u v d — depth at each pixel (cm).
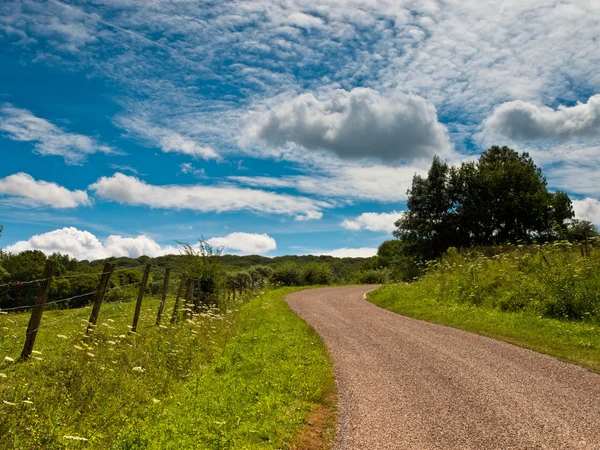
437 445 532
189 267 2150
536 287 1493
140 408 680
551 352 981
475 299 1716
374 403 700
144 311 1664
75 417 598
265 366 938
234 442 536
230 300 2472
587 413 612
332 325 1559
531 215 4312
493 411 638
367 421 622
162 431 568
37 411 580
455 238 4694
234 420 623
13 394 587
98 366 766
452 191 4738
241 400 714
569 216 4716
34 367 750
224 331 1390
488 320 1381
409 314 1762
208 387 798
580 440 526
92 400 668
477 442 536
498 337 1180
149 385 790
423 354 1035
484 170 4619
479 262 2006
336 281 5572
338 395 749
